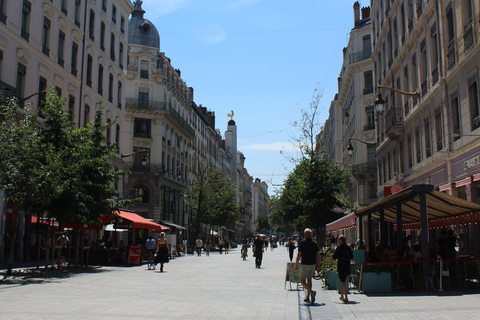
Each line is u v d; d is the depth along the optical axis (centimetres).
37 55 2727
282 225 10981
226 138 11812
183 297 1231
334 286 1454
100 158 2309
